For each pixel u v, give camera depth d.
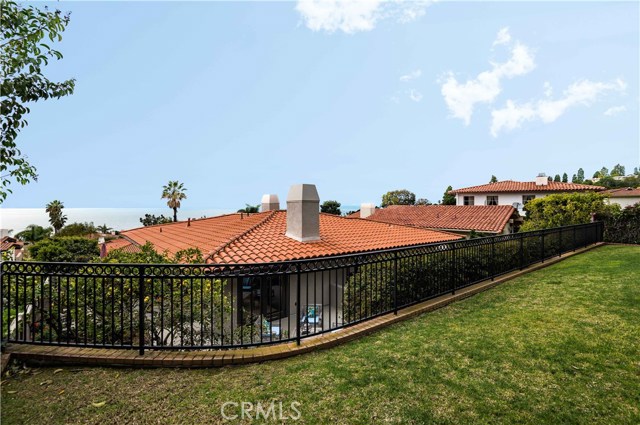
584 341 4.36
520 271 9.21
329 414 2.91
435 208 29.66
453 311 6.07
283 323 9.08
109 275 4.18
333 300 10.28
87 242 27.84
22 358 3.91
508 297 6.81
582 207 17.16
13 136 3.86
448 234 15.95
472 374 3.59
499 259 8.73
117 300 5.45
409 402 3.08
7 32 3.74
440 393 3.22
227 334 5.62
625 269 8.63
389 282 6.21
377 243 12.02
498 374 3.58
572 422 2.75
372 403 3.07
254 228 12.34
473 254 7.90
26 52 3.83
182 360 3.90
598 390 3.21
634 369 3.59
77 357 3.93
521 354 4.05
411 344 4.50
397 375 3.60
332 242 11.33
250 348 4.30
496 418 2.82
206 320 5.74
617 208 16.86
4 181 3.97
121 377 3.65
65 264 4.17
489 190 36.91
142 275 4.14
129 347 4.14
